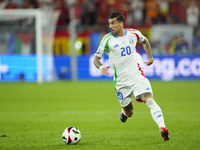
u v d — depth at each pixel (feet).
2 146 56.24
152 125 77.61
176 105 111.96
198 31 210.59
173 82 196.24
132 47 60.64
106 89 163.12
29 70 199.62
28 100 125.59
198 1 252.21
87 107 108.99
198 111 99.14
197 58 206.49
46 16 209.97
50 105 113.29
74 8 241.35
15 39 202.18
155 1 245.86
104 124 79.46
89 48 211.41
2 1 246.47
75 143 57.16
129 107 64.95
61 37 210.79
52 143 58.70
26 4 241.96
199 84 184.65
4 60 198.29
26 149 53.88
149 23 230.89
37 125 78.18
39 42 186.60
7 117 89.97
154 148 53.26
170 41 211.00
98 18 239.50
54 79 206.39
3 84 184.55
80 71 209.15
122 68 60.49
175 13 248.52
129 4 246.47
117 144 57.21
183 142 58.18
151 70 205.57
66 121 83.76
